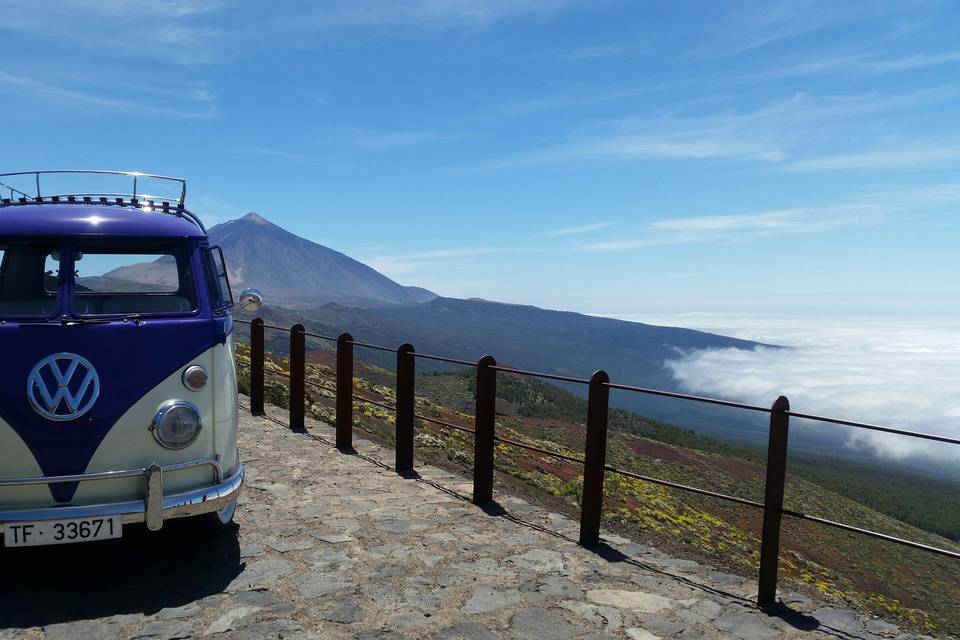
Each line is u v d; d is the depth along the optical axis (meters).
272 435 10.59
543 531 6.79
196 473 5.10
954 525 91.06
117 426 4.77
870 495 103.06
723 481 49.41
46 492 4.62
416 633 4.45
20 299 5.05
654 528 10.48
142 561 5.56
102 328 4.87
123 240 5.37
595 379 6.31
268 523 6.61
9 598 4.80
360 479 8.39
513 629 4.59
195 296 5.38
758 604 5.21
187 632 4.35
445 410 23.19
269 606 4.77
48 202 5.81
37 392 4.61
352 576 5.38
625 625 4.73
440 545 6.20
